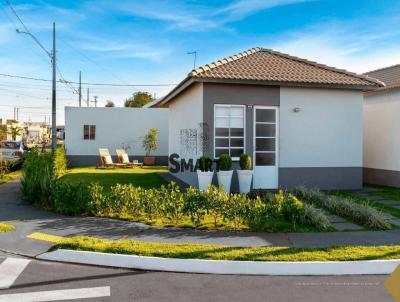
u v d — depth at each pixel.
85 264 5.85
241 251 6.12
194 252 6.04
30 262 5.90
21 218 8.56
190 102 13.45
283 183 12.44
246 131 12.02
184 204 7.97
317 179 12.71
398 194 12.22
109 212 8.87
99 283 5.05
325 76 12.73
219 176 10.97
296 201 8.16
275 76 12.05
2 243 6.73
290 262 5.65
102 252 6.11
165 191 8.45
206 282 5.13
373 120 15.08
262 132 12.27
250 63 13.05
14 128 21.23
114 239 6.88
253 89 12.05
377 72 17.22
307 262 5.64
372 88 12.65
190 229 7.66
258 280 5.22
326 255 5.95
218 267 5.60
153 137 22.91
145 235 7.16
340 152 12.90
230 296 4.66
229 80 11.48
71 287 4.91
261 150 12.27
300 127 12.55
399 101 13.73
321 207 9.91
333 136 12.84
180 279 5.24
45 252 6.29
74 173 17.91
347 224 8.22
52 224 8.00
